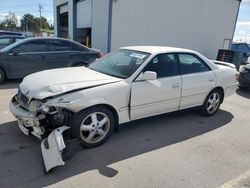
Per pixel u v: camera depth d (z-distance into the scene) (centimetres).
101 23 1364
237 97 741
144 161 326
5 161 307
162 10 1415
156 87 397
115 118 371
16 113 334
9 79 789
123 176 290
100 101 335
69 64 783
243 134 439
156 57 410
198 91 471
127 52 442
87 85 336
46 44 751
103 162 318
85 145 343
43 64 746
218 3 1641
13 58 705
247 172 315
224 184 288
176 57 439
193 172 308
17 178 276
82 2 1620
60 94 314
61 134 297
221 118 521
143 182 281
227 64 576
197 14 1565
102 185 271
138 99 379
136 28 1362
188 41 1595
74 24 1770
